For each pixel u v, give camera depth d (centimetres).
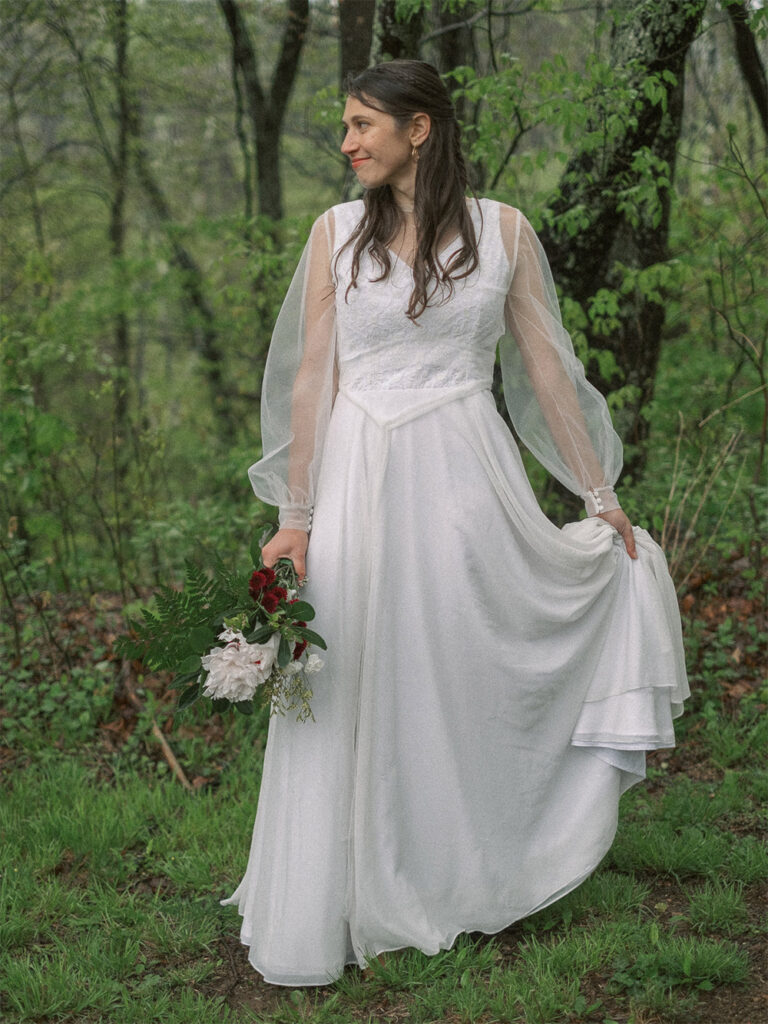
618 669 269
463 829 257
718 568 507
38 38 1085
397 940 254
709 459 517
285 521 261
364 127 257
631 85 491
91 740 417
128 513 626
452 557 255
